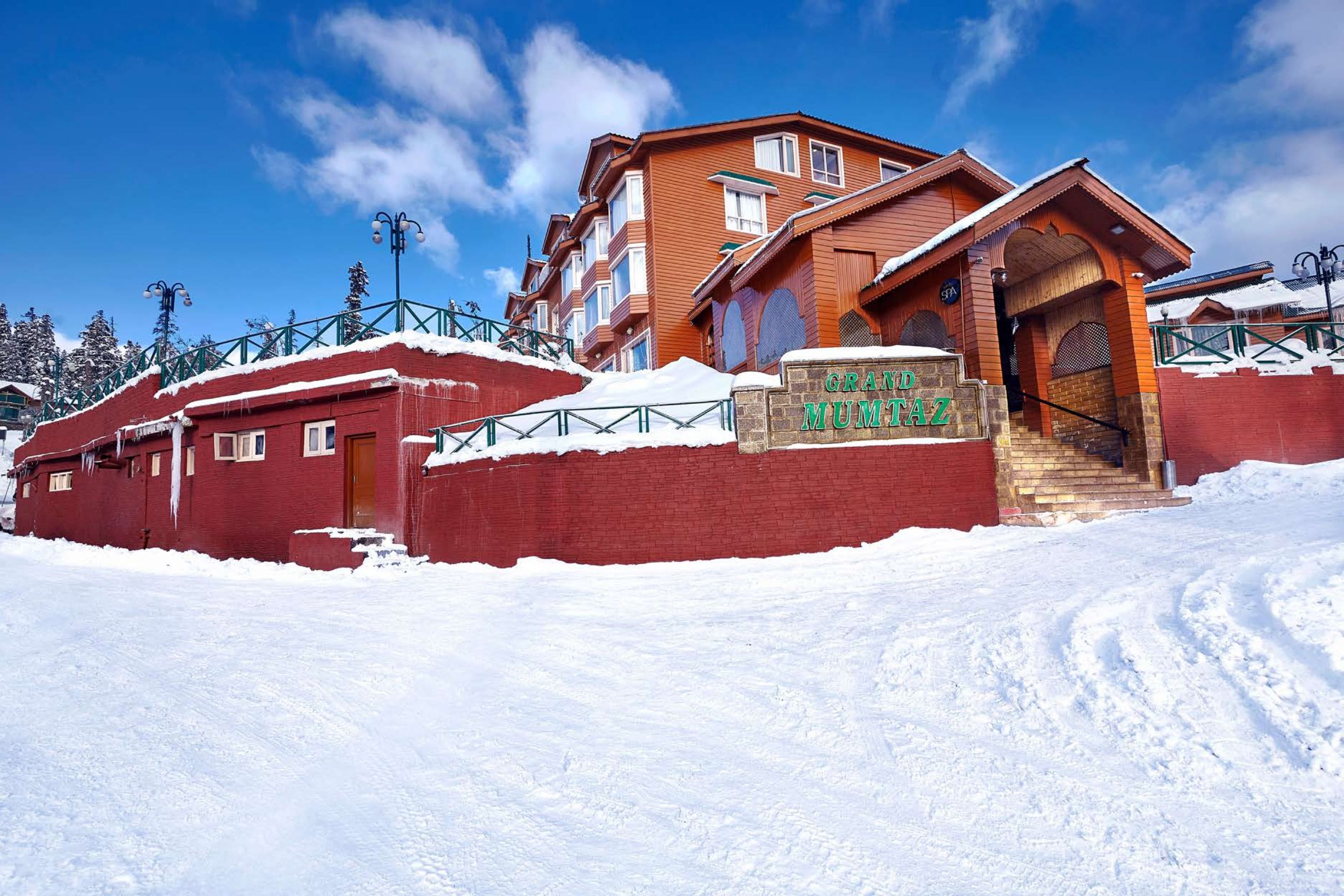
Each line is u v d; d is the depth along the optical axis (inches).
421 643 284.5
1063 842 128.5
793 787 153.0
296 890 119.4
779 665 234.7
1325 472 473.4
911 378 474.3
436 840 135.4
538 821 141.6
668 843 131.6
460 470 530.9
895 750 169.3
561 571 447.2
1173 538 349.1
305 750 181.6
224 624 325.1
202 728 195.8
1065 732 172.2
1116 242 547.2
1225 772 148.3
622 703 209.0
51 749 181.8
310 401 631.2
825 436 465.1
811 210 621.9
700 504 458.6
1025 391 653.3
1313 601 203.8
